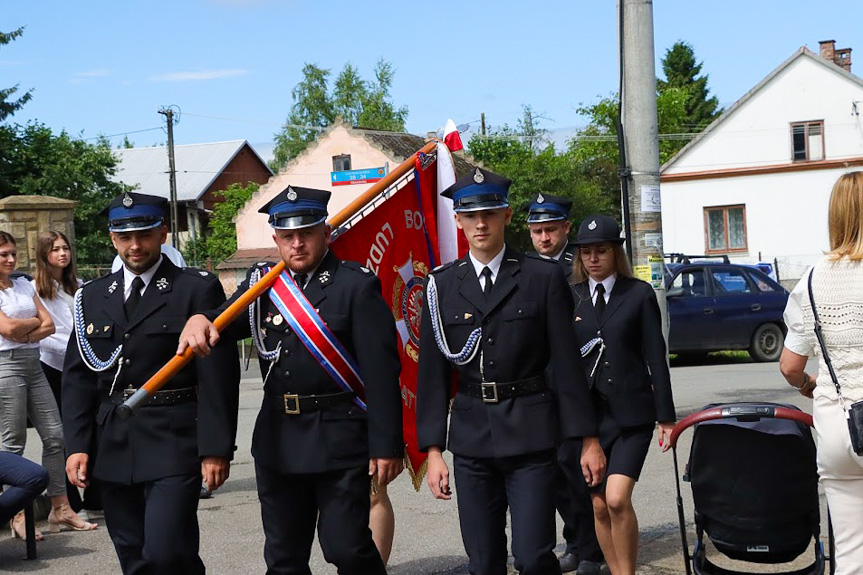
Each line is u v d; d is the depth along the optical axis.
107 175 41.31
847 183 3.76
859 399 3.67
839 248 3.77
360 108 60.94
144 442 4.34
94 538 6.63
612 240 5.19
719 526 4.25
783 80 37.22
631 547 4.96
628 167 9.43
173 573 4.24
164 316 4.44
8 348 6.58
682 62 70.81
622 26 9.39
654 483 7.65
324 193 4.28
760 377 14.34
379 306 4.21
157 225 4.48
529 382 4.17
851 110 36.56
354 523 4.11
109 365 4.42
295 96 60.91
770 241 37.56
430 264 5.60
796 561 5.61
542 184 37.16
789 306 3.91
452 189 4.29
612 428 5.09
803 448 4.10
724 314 16.55
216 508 7.35
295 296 4.20
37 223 12.95
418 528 6.63
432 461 4.17
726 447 4.16
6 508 5.88
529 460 4.10
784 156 37.34
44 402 6.74
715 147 38.09
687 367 16.73
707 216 38.34
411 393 5.30
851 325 3.68
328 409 4.16
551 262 4.28
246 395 14.68
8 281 6.68
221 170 57.94
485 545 4.12
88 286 4.61
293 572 4.23
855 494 3.76
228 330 4.27
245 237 36.66
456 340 4.21
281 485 4.19
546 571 3.96
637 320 5.18
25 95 38.09
